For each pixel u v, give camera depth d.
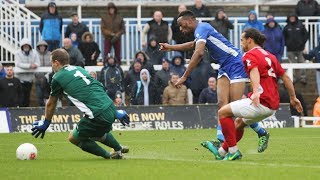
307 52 57.06
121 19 53.78
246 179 20.44
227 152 26.39
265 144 27.83
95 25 57.19
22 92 48.47
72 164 24.56
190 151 30.48
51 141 36.66
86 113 25.31
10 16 56.09
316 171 22.20
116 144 26.19
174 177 20.92
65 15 62.16
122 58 56.78
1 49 56.06
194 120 45.94
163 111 45.97
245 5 63.03
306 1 57.69
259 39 25.81
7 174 22.06
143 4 62.38
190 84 48.81
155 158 27.16
